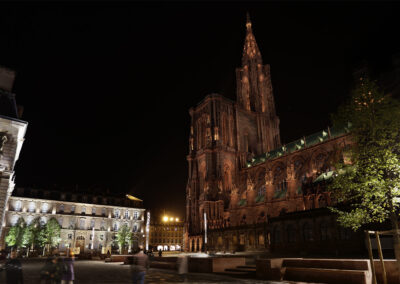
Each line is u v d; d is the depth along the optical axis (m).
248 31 156.12
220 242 88.06
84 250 94.44
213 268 27.95
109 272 29.39
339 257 39.97
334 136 80.69
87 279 23.09
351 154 24.39
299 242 57.03
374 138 22.31
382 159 21.64
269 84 140.75
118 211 105.69
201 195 104.62
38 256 83.00
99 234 99.12
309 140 91.88
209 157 107.06
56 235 86.88
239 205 99.69
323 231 52.12
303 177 84.31
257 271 24.09
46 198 93.25
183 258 21.16
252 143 121.19
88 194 102.31
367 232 18.42
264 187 97.19
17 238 81.25
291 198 81.31
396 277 18.66
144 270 14.30
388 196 21.28
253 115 127.06
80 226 96.75
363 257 37.84
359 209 23.16
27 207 89.94
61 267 14.74
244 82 142.12
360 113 23.08
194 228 103.75
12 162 39.88
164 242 150.38
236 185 100.50
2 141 39.62
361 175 22.95
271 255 52.81
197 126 121.38
